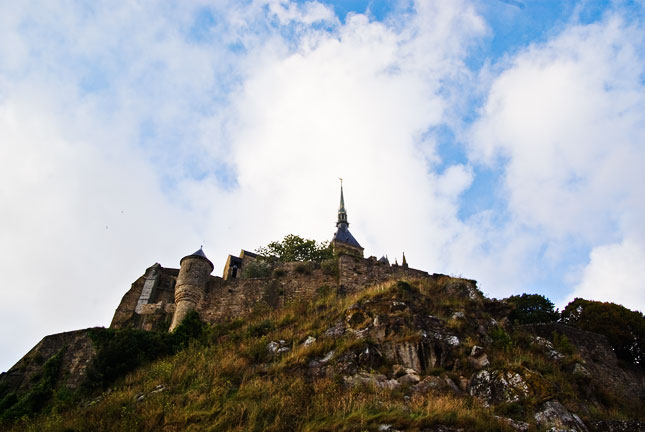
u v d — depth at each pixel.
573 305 44.84
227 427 17.62
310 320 28.44
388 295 28.94
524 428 17.34
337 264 36.59
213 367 23.45
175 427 18.09
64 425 20.38
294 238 54.78
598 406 22.81
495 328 26.81
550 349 26.45
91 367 26.95
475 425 16.98
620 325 39.56
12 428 23.70
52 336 31.41
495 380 20.59
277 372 22.17
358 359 22.27
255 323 30.58
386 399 19.22
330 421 17.31
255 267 40.81
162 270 42.75
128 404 21.36
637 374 30.94
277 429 17.23
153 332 30.20
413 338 23.59
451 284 32.22
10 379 29.11
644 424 18.64
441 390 20.52
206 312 34.06
